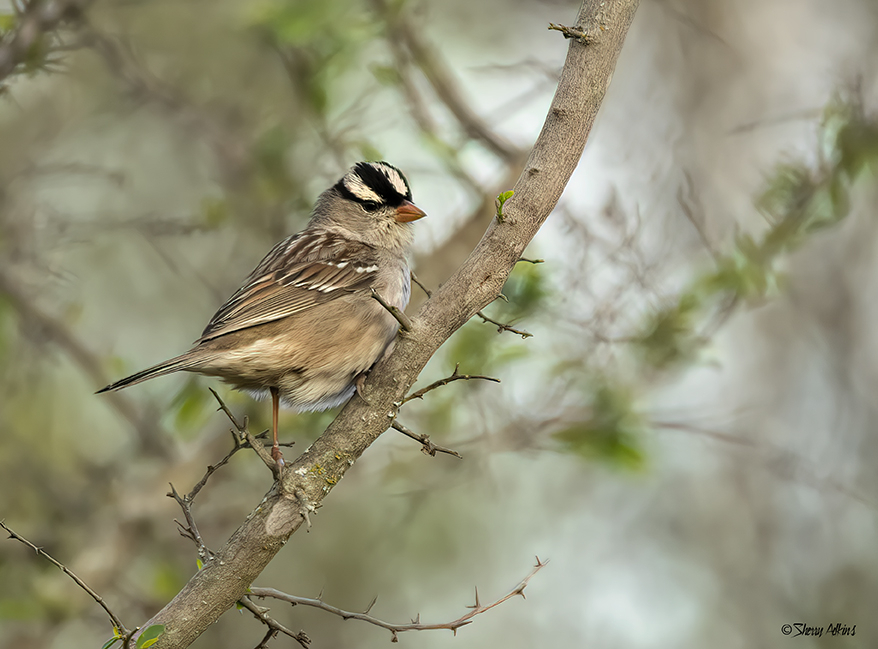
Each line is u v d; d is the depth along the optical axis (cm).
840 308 1252
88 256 1370
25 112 1292
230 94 1329
